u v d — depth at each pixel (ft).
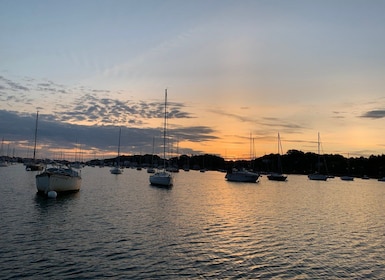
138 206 139.64
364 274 66.69
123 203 147.23
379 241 93.86
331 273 66.49
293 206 162.20
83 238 82.33
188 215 122.21
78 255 69.41
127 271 62.18
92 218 107.96
